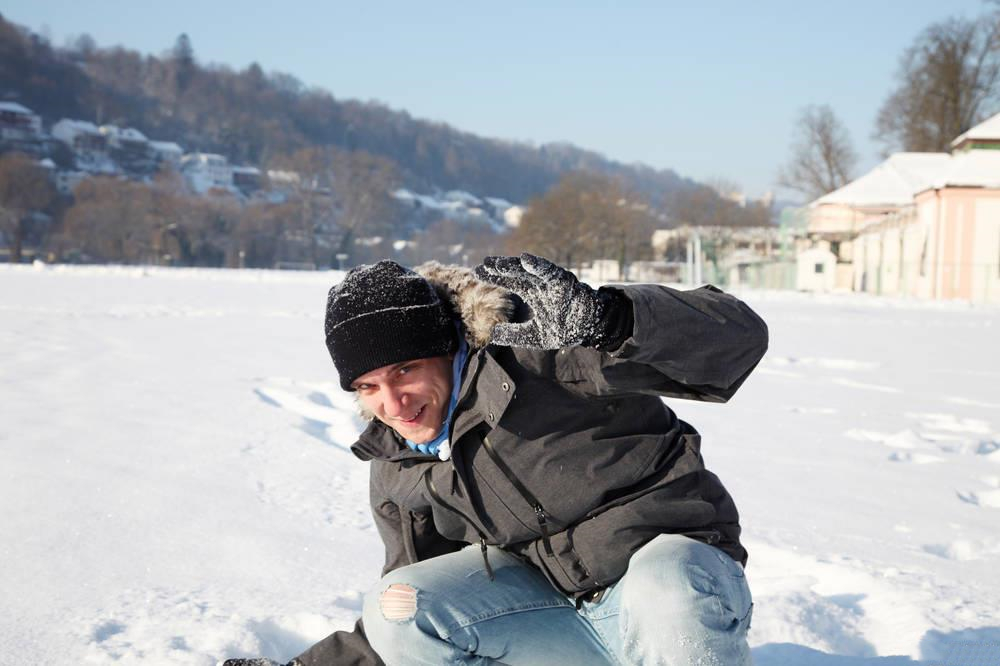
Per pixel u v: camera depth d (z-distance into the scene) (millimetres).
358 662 2328
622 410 2139
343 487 4730
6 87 170625
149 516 4098
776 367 11172
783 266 51031
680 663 1945
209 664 2645
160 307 18359
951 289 35625
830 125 59969
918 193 38438
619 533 2119
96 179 108750
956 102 55250
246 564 3561
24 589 3217
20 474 4684
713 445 6160
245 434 5875
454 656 2178
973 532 4246
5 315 14898
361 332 2094
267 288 28469
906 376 10523
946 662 2744
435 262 2305
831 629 3061
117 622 2936
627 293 1926
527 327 1965
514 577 2287
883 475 5383
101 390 7500
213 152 191625
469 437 2158
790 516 4441
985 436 6871
